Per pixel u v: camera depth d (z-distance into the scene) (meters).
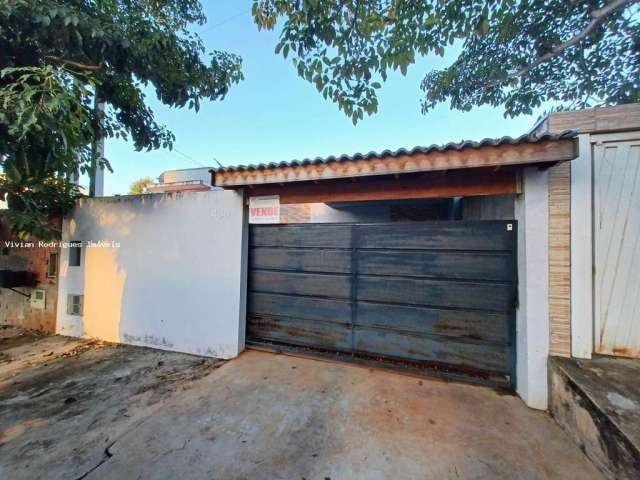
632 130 2.26
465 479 1.70
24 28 2.85
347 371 3.16
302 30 2.80
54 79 2.49
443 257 3.02
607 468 1.64
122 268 4.24
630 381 1.99
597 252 2.35
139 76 3.78
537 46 3.79
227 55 4.59
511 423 2.23
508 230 2.79
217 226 3.74
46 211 4.48
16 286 4.79
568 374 2.11
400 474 1.75
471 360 2.89
